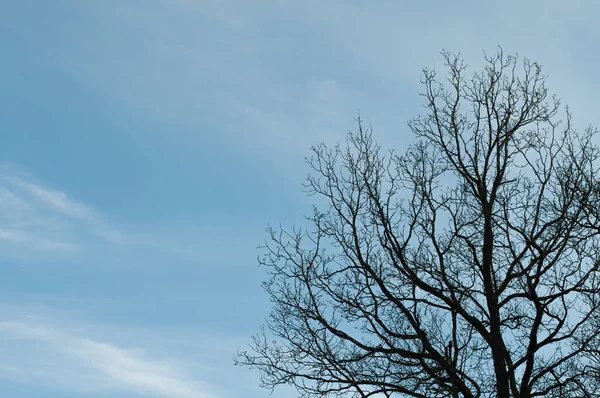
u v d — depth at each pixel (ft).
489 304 46.52
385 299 47.01
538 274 43.93
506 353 45.85
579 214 45.39
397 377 45.39
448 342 47.85
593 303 44.70
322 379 45.73
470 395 43.50
